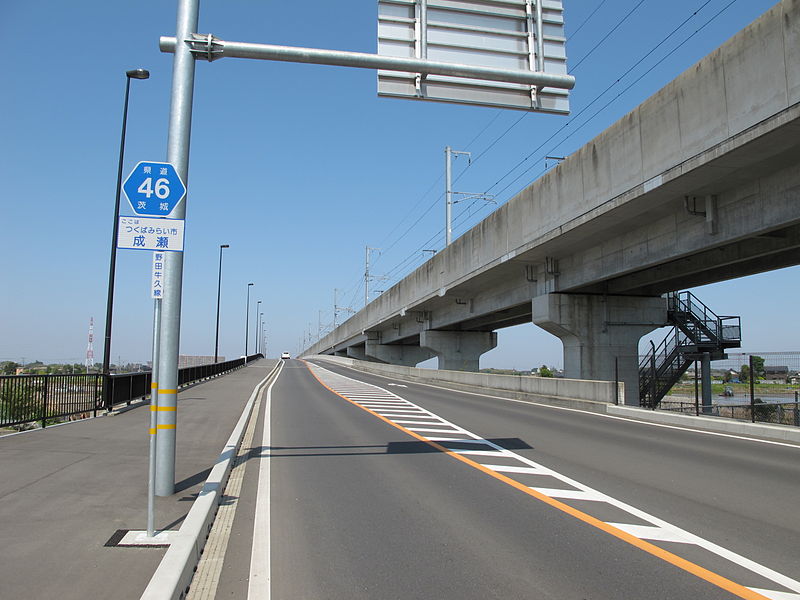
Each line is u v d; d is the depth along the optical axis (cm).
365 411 1881
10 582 431
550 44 1019
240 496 777
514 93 1017
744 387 2352
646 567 515
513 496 775
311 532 620
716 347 2719
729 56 1368
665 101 1590
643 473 927
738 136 1314
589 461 1030
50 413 1303
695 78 1478
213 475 809
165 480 706
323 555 548
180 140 775
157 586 420
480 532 619
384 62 929
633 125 1731
